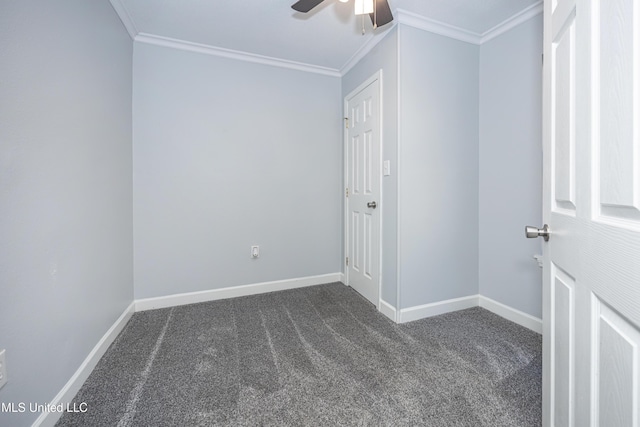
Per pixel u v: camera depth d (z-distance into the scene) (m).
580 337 0.67
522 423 1.12
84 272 1.41
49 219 1.13
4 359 0.90
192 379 1.40
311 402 1.24
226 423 1.13
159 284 2.30
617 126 0.52
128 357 1.59
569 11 0.70
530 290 1.91
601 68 0.57
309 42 2.29
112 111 1.77
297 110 2.72
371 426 1.12
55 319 1.16
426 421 1.14
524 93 1.90
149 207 2.24
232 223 2.53
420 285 2.08
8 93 0.93
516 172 1.97
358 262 2.61
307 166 2.79
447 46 2.08
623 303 0.50
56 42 1.18
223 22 2.02
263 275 2.66
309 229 2.82
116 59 1.83
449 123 2.11
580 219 0.66
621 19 0.50
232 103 2.48
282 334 1.86
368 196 2.41
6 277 0.92
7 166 0.92
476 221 2.24
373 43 2.25
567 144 0.73
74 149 1.32
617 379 0.53
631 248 0.48
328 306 2.33
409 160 2.00
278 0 1.79
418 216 2.05
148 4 1.82
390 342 1.75
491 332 1.87
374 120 2.28
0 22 0.90
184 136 2.33
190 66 2.33
